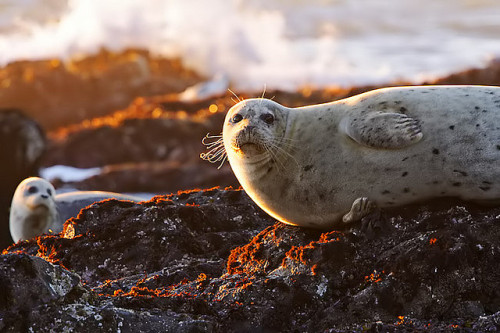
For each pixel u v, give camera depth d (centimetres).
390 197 2378
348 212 2422
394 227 2364
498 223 2283
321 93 9006
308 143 2466
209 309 2209
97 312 2030
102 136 8644
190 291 2373
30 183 4338
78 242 2791
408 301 2208
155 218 2780
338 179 2406
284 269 2370
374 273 2262
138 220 2783
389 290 2216
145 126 8700
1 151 6462
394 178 2353
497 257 2244
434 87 2453
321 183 2427
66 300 2042
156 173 7588
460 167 2314
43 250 2847
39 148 6694
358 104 2459
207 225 2856
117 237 2770
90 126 9269
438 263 2212
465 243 2238
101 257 2741
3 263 1995
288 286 2273
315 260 2303
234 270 2509
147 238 2748
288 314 2239
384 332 2081
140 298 2183
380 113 2373
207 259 2705
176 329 2062
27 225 4253
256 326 2195
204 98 9975
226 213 2928
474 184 2325
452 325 2091
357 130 2367
